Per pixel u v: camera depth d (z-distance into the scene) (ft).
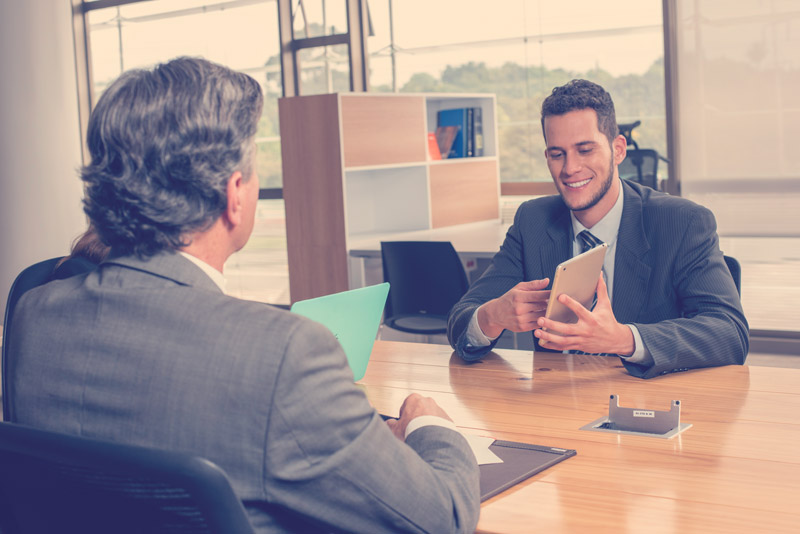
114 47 23.67
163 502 2.71
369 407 3.11
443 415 3.98
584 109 6.59
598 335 5.60
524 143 19.16
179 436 2.89
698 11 15.97
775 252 16.10
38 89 20.33
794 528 3.45
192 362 2.92
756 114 15.70
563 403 5.34
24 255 20.31
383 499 3.01
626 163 16.49
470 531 3.36
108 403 3.01
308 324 2.97
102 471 2.70
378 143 14.82
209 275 3.27
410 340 14.94
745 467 4.14
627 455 4.38
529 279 7.27
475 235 15.16
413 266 12.58
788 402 5.15
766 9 15.35
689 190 16.49
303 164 14.60
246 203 3.33
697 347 5.88
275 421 2.81
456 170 16.51
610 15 17.69
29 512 3.15
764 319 16.37
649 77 17.44
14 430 2.85
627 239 6.81
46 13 20.45
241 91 3.24
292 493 2.85
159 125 3.06
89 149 3.20
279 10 20.89
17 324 3.38
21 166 20.17
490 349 6.49
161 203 3.08
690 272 6.57
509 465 4.26
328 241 14.51
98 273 3.30
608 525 3.56
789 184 15.57
